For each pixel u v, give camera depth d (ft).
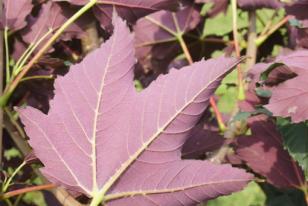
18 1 1.78
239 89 2.02
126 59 1.43
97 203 1.41
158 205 1.40
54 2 1.81
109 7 1.79
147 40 2.39
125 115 1.41
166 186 1.39
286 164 1.94
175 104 1.38
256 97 1.93
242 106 1.94
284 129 1.72
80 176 1.42
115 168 1.41
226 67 1.36
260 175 2.01
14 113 2.10
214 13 2.38
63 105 1.43
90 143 1.42
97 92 1.42
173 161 1.39
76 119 1.43
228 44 2.41
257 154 1.95
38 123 1.42
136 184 1.41
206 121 2.24
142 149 1.40
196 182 1.38
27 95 2.11
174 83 1.39
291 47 2.27
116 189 1.41
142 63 2.42
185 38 2.48
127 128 1.41
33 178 1.92
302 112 1.56
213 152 1.98
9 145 2.24
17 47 1.86
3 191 1.51
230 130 2.02
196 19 2.39
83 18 1.85
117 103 1.42
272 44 2.41
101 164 1.42
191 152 1.91
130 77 1.43
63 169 1.42
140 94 1.41
